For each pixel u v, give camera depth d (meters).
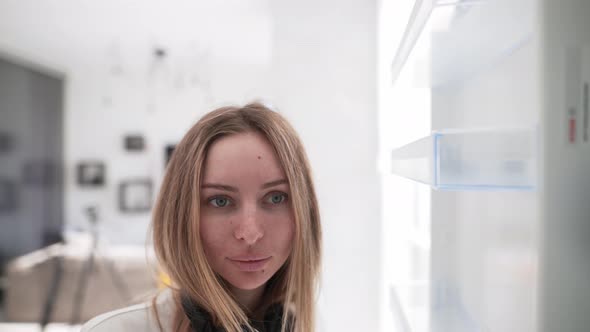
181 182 0.53
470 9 0.42
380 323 1.78
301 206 0.54
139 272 3.13
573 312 0.38
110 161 5.09
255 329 0.57
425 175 0.48
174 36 3.90
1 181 3.95
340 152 1.84
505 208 0.55
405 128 1.24
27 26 3.62
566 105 0.38
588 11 0.38
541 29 0.38
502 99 0.56
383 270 1.76
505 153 0.40
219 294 0.52
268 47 4.26
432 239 0.80
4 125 4.03
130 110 5.09
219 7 3.21
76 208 5.05
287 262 0.61
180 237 0.52
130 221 5.08
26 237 4.26
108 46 4.20
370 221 1.82
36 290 3.20
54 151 4.84
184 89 5.05
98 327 0.55
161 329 0.57
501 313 0.56
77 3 3.14
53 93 4.84
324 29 1.86
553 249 0.38
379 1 1.77
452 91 0.78
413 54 0.58
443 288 0.79
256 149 0.51
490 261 0.61
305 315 0.58
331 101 1.85
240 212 0.51
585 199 0.38
